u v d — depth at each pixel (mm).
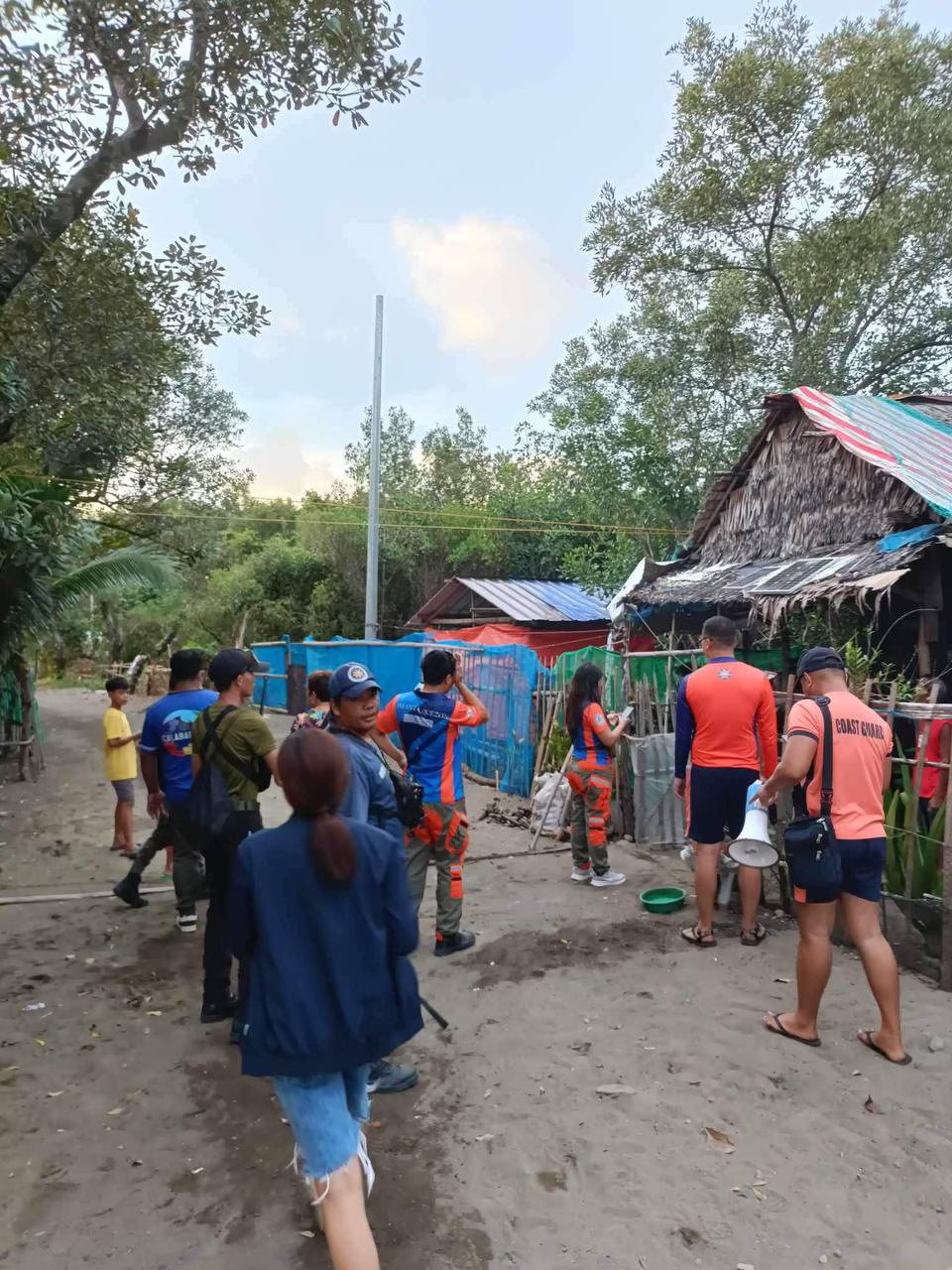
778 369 16609
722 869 5734
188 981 4766
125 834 7699
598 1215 2879
